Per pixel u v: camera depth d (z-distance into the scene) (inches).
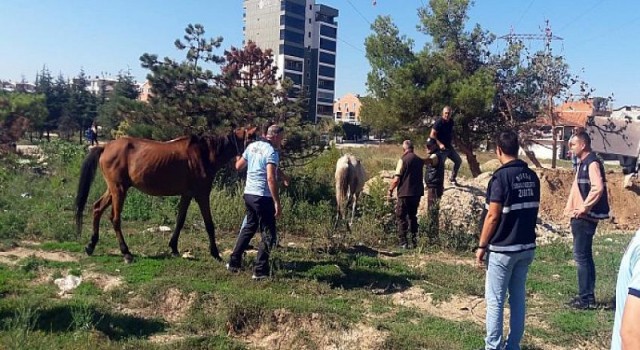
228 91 601.0
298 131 574.6
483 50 1014.4
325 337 241.1
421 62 901.8
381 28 954.7
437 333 246.5
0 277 294.0
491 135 962.7
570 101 1055.6
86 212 471.2
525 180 211.3
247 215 310.0
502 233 211.0
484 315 278.4
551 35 1010.1
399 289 312.7
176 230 349.7
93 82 3523.6
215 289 275.3
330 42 3651.6
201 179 337.4
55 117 2402.8
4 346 203.3
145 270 311.0
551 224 543.5
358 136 2859.3
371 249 405.4
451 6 995.3
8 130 896.9
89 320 233.8
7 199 495.5
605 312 280.2
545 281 341.1
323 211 464.8
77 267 316.8
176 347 223.3
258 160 300.5
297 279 308.7
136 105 618.8
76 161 711.1
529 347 237.3
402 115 903.7
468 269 356.8
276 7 3457.2
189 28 660.1
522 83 1022.4
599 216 279.6
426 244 419.5
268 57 841.5
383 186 490.6
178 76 602.5
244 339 246.5
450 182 516.7
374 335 238.7
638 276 92.0
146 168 328.2
